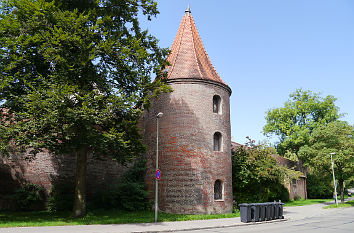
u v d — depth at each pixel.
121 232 11.75
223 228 13.82
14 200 18.94
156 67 17.61
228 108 22.45
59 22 14.29
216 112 21.70
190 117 20.17
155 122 21.55
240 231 12.71
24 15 14.39
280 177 23.38
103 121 14.48
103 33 15.42
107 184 22.95
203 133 20.19
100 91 15.96
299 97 48.59
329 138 33.31
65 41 14.20
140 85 16.16
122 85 17.09
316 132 34.59
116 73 16.38
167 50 18.23
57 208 19.16
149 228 12.95
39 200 19.77
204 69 22.20
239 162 22.86
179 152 19.69
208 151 20.08
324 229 13.46
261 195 23.89
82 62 14.22
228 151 21.41
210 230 13.05
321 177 34.25
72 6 16.41
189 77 20.81
